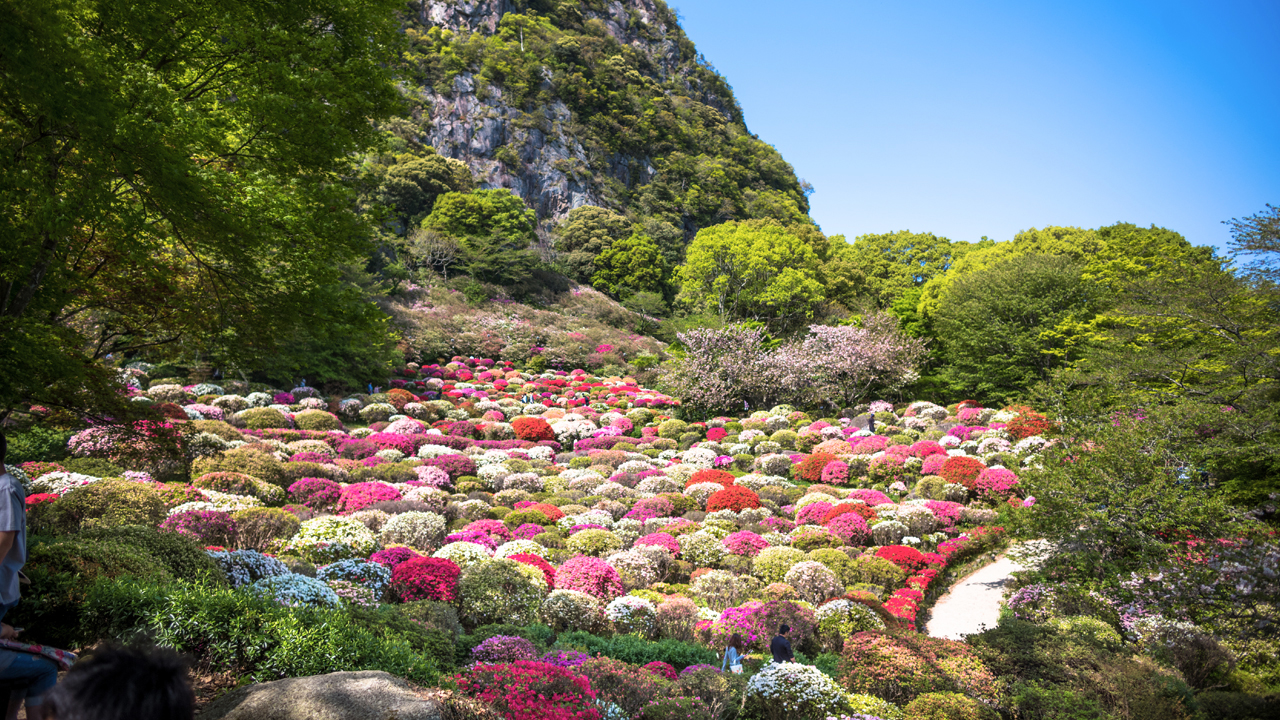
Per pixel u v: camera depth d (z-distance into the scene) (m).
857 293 69.25
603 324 67.69
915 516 21.12
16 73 5.43
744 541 18.16
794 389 41.25
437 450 27.28
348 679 5.18
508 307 64.62
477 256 68.06
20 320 6.36
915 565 18.03
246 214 7.49
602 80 105.12
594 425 37.38
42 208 5.83
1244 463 15.40
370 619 8.08
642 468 28.48
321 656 6.15
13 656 3.40
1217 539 11.76
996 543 21.00
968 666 10.67
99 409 8.52
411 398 37.06
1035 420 28.83
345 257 8.75
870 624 13.79
